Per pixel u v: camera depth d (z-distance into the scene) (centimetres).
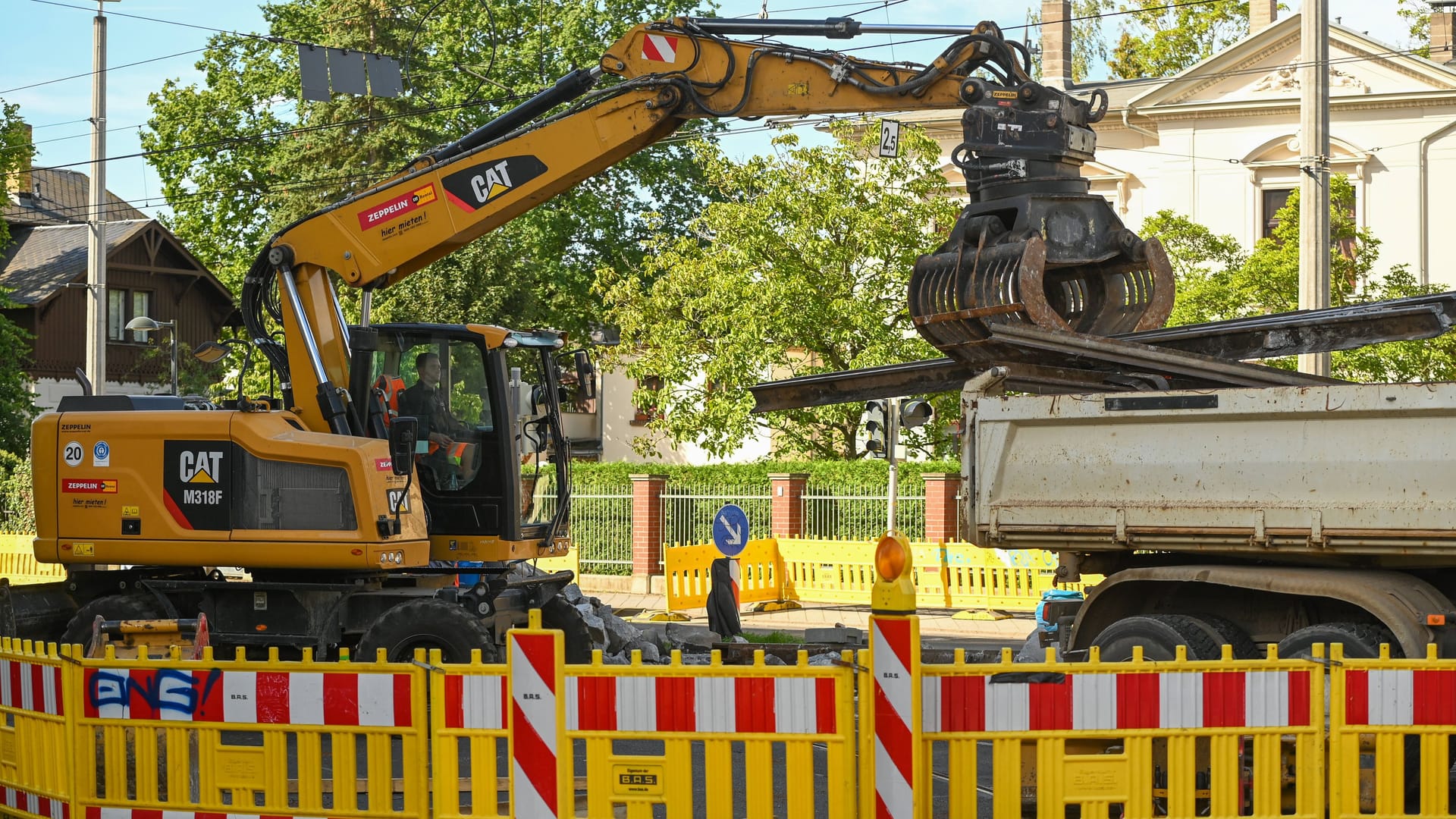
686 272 4041
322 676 943
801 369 4100
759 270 3988
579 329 5866
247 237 5972
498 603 1675
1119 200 5044
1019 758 888
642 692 895
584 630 1783
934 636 2677
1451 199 4697
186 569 1752
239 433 1655
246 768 959
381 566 1617
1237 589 1252
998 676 886
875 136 3925
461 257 4897
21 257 6050
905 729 845
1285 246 3781
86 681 986
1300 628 1221
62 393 5803
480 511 1811
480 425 1822
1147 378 1395
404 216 1742
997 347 1387
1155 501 1201
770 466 3734
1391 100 4716
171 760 970
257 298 1800
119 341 5938
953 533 3331
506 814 951
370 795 936
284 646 1700
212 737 964
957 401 3994
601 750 898
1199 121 4941
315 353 1745
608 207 5947
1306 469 1150
